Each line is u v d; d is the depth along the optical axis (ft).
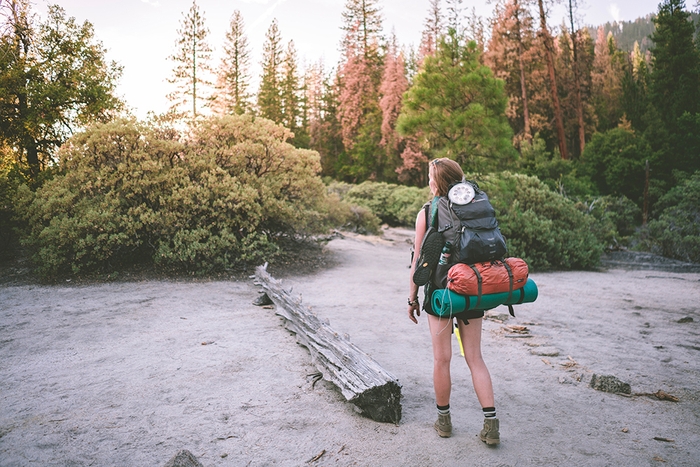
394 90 152.46
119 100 47.67
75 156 30.66
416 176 149.07
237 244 30.81
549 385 12.79
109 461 8.40
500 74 138.31
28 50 43.45
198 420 10.11
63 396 11.37
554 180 83.41
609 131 111.65
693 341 17.84
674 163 101.35
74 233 27.45
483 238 8.74
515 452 8.89
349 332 17.89
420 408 11.04
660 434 9.86
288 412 10.57
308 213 35.99
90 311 20.39
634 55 329.93
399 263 39.47
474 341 9.37
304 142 193.77
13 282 27.07
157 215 29.25
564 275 36.68
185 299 22.93
